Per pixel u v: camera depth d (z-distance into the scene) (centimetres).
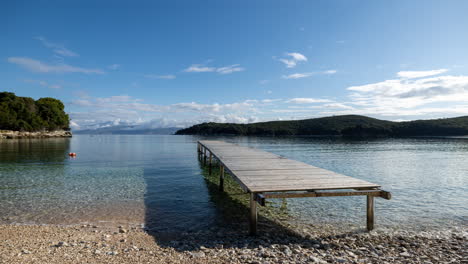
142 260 504
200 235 677
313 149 3688
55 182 1371
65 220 793
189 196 1106
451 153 3089
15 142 5209
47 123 9006
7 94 8494
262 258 526
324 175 882
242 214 868
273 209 919
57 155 2745
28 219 800
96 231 697
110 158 2539
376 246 603
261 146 4356
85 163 2142
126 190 1201
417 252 571
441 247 602
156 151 3428
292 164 1141
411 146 4422
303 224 768
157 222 783
